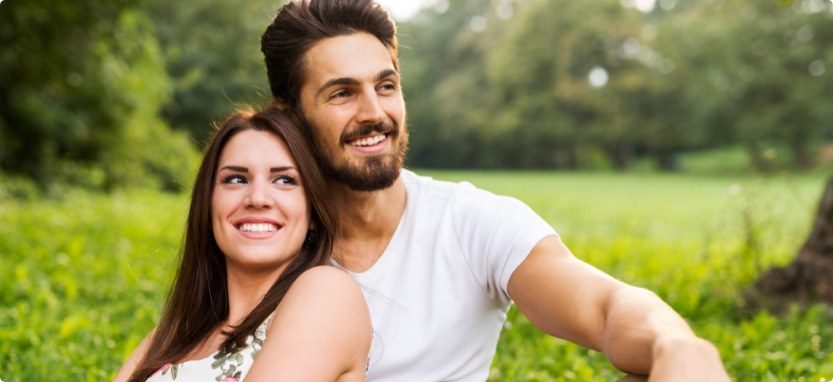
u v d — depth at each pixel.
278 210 2.59
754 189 7.04
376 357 2.62
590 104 51.84
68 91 15.69
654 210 19.38
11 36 13.45
